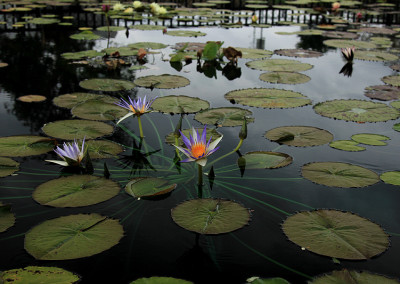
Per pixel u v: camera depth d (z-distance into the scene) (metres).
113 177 2.20
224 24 7.82
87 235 1.66
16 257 1.55
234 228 1.72
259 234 1.74
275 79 4.18
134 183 2.12
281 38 6.66
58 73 4.28
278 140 2.69
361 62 5.05
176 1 11.13
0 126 2.85
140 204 1.96
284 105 3.36
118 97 3.50
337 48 5.92
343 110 3.24
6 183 2.13
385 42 6.28
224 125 2.89
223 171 2.30
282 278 1.45
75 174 2.23
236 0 11.42
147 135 2.77
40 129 2.81
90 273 1.48
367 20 8.78
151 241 1.68
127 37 6.39
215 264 1.55
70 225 1.72
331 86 4.01
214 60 5.07
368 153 2.53
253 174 2.27
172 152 2.53
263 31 7.31
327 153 2.53
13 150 2.45
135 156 2.46
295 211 1.92
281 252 1.63
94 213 1.83
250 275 1.49
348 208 1.94
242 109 3.18
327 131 2.79
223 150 2.56
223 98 3.57
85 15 8.36
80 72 4.33
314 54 5.44
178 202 1.98
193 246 1.66
